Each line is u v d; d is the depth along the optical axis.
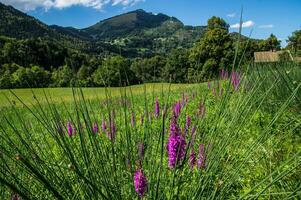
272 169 4.04
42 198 2.29
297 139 5.12
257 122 6.13
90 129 2.48
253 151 2.57
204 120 3.13
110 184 2.32
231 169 2.67
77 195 2.29
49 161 2.57
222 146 2.62
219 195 2.45
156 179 2.51
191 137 2.70
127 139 2.64
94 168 2.38
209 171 2.57
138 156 2.71
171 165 2.45
